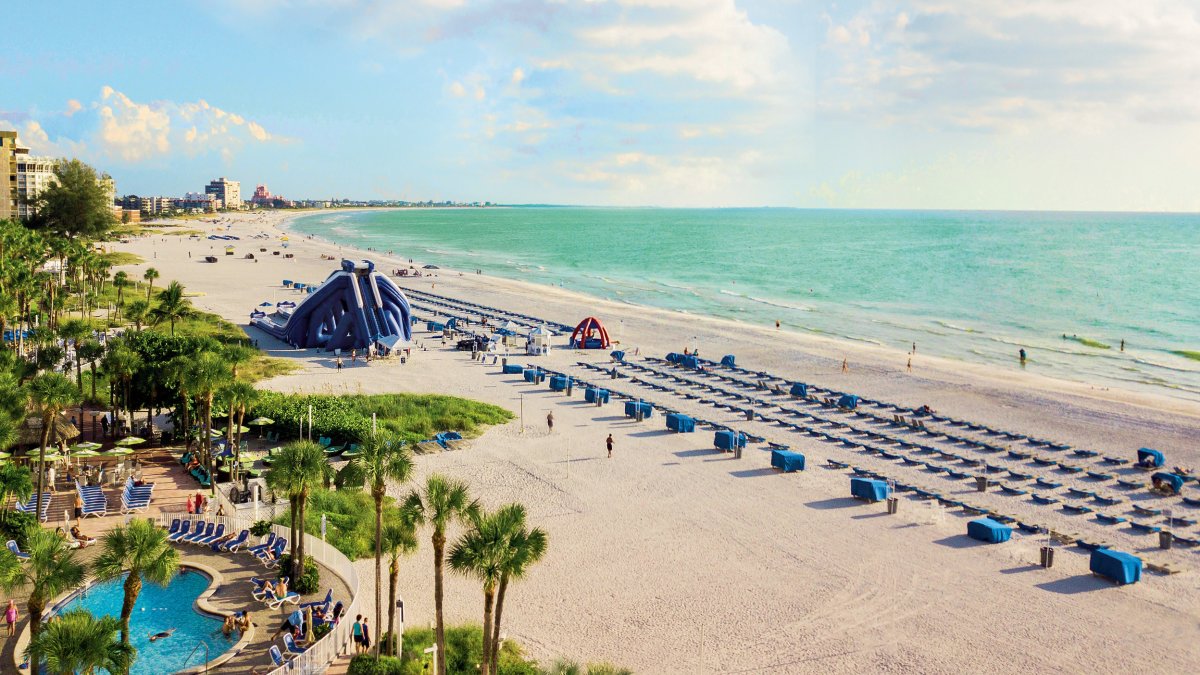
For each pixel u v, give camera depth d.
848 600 36.88
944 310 138.25
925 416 69.50
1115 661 32.06
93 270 125.94
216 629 31.39
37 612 25.38
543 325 112.19
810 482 52.47
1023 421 68.88
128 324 100.06
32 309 105.00
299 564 34.66
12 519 38.12
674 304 144.75
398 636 30.02
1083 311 136.88
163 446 55.50
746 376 84.31
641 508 47.56
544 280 182.75
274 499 44.91
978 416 70.44
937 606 36.41
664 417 67.62
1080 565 40.75
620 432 63.12
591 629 34.00
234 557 37.97
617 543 42.66
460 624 33.75
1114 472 55.69
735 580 38.72
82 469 49.41
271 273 171.50
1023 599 37.12
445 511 26.92
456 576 38.62
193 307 119.25
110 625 24.12
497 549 25.39
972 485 52.56
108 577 26.34
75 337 66.31
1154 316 131.88
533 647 32.41
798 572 39.66
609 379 81.56
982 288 169.00
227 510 43.53
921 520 46.38
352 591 34.75
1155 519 47.09
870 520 46.28
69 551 27.22
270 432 59.34
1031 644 33.25
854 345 104.38
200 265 182.12
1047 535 44.47
